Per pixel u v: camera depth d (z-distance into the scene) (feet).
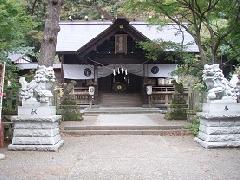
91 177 22.29
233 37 47.96
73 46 86.94
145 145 35.32
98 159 28.17
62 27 97.66
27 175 22.70
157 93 84.74
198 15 48.49
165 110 76.33
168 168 24.76
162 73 86.33
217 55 55.31
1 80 33.14
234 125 33.53
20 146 31.99
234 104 33.65
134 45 85.20
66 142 37.60
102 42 80.64
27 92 33.09
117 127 46.85
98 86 91.04
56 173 23.30
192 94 52.60
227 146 32.99
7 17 40.47
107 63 85.87
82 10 125.80
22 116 32.35
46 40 47.78
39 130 32.27
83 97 85.10
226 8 46.80
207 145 32.76
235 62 64.18
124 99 87.20
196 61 56.54
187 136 42.11
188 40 87.51
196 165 25.67
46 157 28.94
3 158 28.25
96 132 45.01
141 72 86.89
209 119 33.24
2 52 43.14
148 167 25.13
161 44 59.06
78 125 48.55
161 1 50.37
